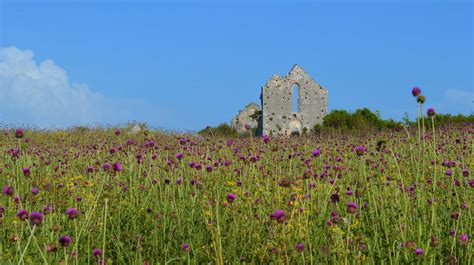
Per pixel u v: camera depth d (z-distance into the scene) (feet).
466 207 21.17
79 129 98.37
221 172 30.19
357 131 92.17
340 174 28.32
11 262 17.04
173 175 29.76
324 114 180.24
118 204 25.18
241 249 19.94
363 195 24.47
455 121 99.45
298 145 57.62
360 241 18.78
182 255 20.29
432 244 18.33
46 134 86.79
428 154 33.68
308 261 18.44
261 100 180.55
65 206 25.05
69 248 19.30
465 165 29.68
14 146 50.44
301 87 179.63
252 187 27.40
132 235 21.93
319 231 19.99
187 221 22.94
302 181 25.40
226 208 22.65
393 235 19.24
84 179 30.40
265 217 21.52
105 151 45.39
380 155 35.29
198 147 44.45
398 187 24.31
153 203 26.86
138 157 30.45
